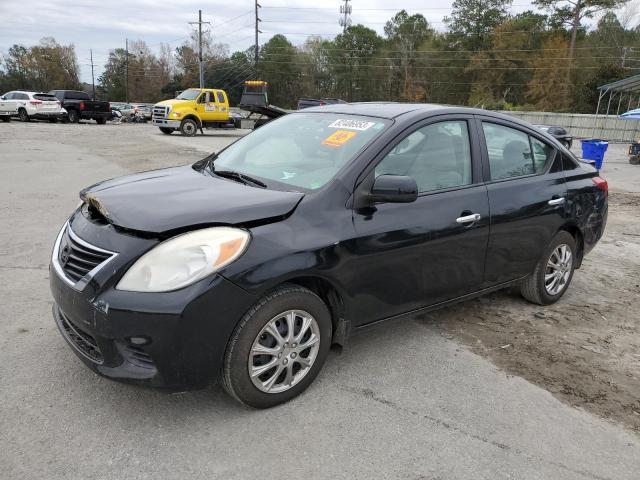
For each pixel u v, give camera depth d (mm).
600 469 2668
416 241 3412
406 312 3582
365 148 3357
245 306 2709
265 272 2736
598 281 5645
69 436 2672
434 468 2592
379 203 3305
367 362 3584
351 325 3275
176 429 2768
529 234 4254
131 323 2537
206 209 2809
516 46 67688
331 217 3076
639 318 4645
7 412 2832
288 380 3008
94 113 31516
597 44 66938
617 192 12242
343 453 2658
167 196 3010
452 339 4020
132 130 27234
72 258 2836
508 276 4254
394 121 3576
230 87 89062
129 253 2617
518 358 3779
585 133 40312
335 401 3098
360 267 3156
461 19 74188
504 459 2691
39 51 103688
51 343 3598
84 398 2992
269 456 2605
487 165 4000
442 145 3744
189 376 2654
